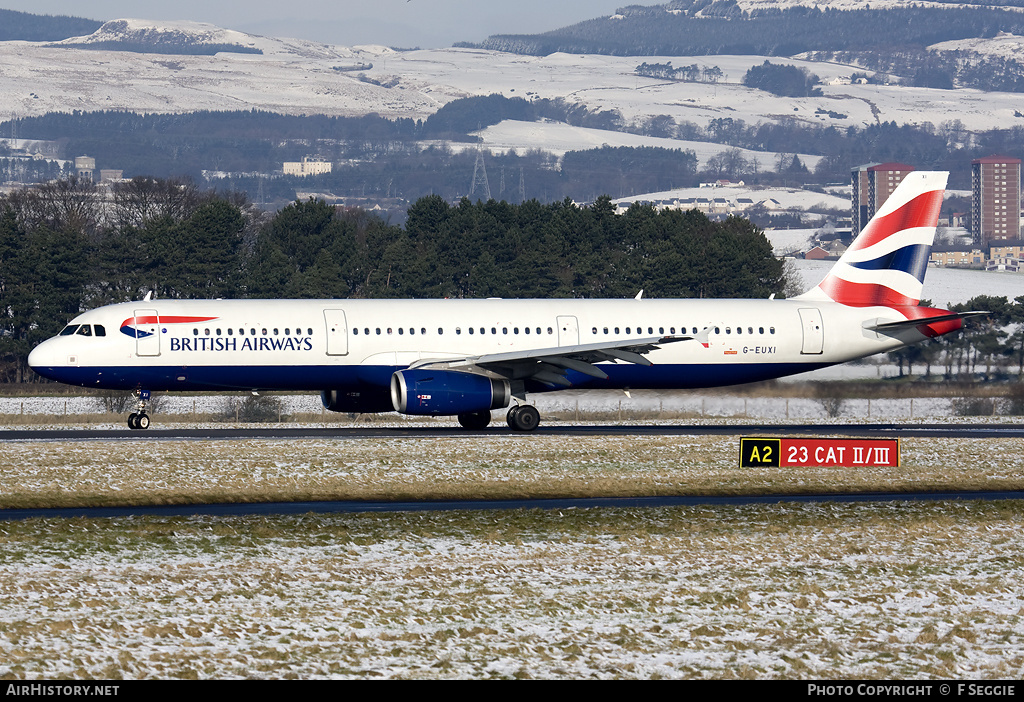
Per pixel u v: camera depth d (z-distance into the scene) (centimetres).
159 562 6581
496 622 5347
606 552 6981
